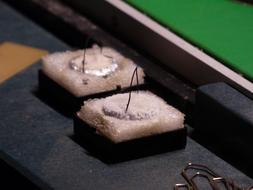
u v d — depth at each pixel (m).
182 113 0.23
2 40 0.30
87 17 0.30
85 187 0.21
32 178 0.22
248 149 0.22
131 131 0.22
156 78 0.26
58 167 0.22
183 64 0.26
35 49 0.29
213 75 0.24
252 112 0.22
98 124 0.22
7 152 0.23
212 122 0.23
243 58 0.25
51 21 0.31
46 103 0.25
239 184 0.21
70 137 0.23
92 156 0.22
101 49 0.26
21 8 0.32
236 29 0.27
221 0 0.29
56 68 0.25
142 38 0.27
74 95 0.24
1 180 0.23
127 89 0.24
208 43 0.26
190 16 0.28
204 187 0.21
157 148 0.22
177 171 0.22
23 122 0.24
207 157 0.22
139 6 0.29
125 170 0.22
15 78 0.27
